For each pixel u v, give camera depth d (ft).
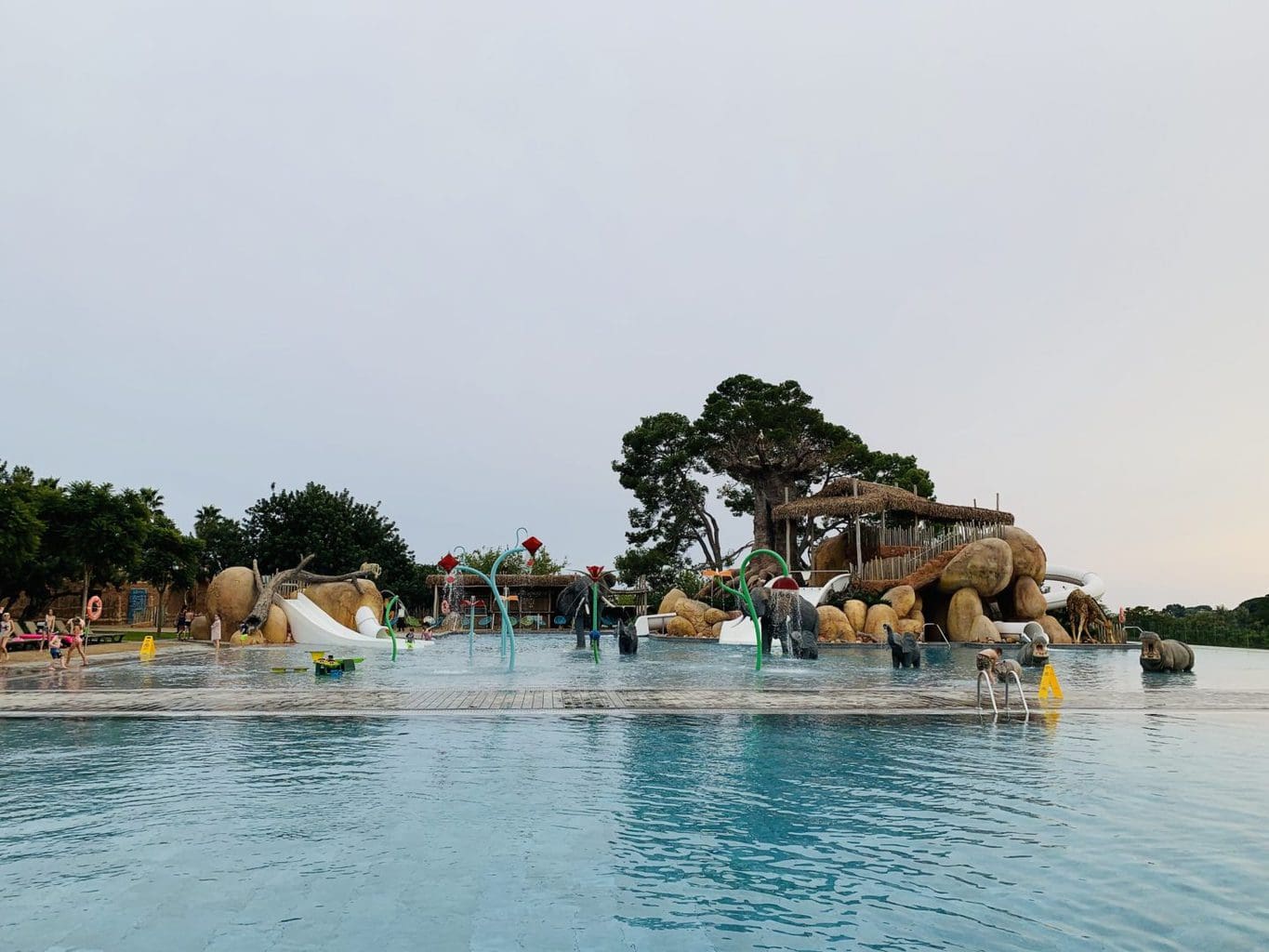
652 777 29.17
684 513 206.80
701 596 172.24
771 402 195.31
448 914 17.17
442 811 24.86
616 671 73.05
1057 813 24.54
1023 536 140.15
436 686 56.39
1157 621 141.08
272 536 220.02
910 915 17.10
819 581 148.46
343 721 41.06
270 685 57.26
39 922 16.67
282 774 29.58
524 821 23.84
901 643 78.69
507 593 192.44
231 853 21.02
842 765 31.17
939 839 22.13
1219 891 18.34
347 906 17.58
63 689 54.65
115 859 20.53
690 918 16.98
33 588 141.49
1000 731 38.65
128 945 15.58
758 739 36.42
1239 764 31.09
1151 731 38.75
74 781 28.68
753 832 22.75
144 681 60.80
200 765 31.19
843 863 20.31
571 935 16.10
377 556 228.43
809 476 203.51
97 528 135.64
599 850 21.33
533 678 65.67
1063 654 106.52
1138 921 16.70
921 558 140.05
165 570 180.04
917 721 41.19
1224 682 63.62
